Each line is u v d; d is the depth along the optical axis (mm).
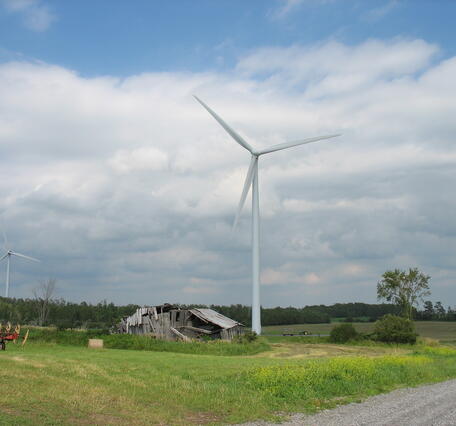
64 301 98438
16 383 16109
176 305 55219
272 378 19641
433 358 37344
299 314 131750
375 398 18469
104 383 18109
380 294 71312
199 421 13867
